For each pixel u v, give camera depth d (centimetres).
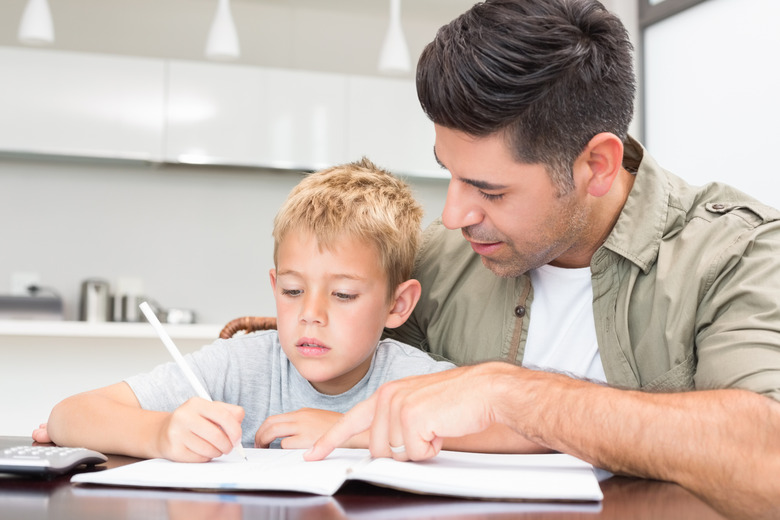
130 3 427
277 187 443
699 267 110
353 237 110
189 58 432
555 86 91
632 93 102
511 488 62
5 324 282
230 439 81
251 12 445
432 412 74
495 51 89
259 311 437
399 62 380
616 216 119
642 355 115
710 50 377
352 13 457
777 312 97
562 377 78
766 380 86
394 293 122
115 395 105
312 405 118
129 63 396
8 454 73
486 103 89
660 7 407
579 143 96
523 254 103
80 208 418
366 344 112
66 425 95
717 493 71
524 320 126
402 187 132
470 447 89
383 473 65
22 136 385
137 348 298
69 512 56
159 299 425
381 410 78
